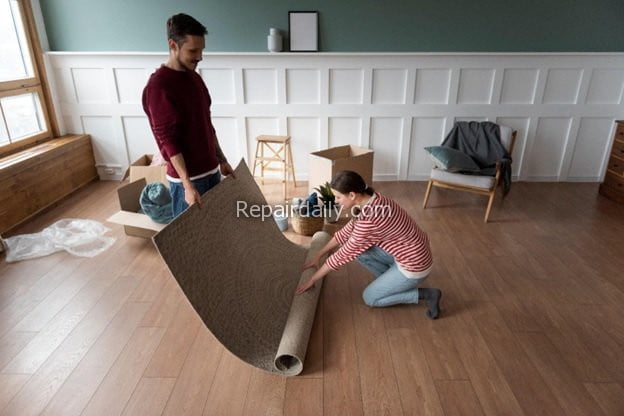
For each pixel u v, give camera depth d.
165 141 1.94
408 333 2.16
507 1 3.68
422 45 3.85
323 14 3.75
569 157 4.20
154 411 1.71
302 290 2.23
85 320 2.25
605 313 2.30
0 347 2.04
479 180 3.33
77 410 1.71
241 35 3.82
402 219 2.07
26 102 3.72
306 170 4.29
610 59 3.81
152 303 2.39
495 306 2.37
